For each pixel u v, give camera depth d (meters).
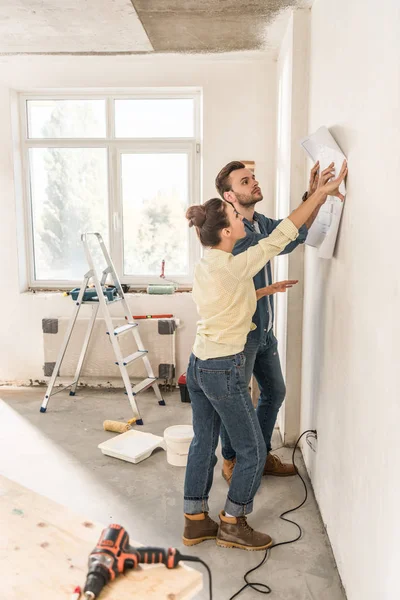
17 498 1.54
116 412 4.07
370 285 1.72
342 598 2.09
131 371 4.46
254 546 2.39
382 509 1.57
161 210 4.61
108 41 3.77
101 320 4.42
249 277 2.17
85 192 4.62
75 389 4.46
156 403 4.26
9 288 4.54
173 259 4.68
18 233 4.52
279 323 3.85
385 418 1.54
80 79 4.30
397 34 1.44
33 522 1.43
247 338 2.53
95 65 4.27
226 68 4.23
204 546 2.44
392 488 1.47
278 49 3.98
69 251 4.70
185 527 2.47
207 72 4.24
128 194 4.60
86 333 4.30
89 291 4.12
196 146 4.48
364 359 1.79
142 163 4.55
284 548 2.41
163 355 4.43
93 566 1.20
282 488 2.94
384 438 1.55
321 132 2.18
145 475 3.12
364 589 1.79
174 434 3.24
